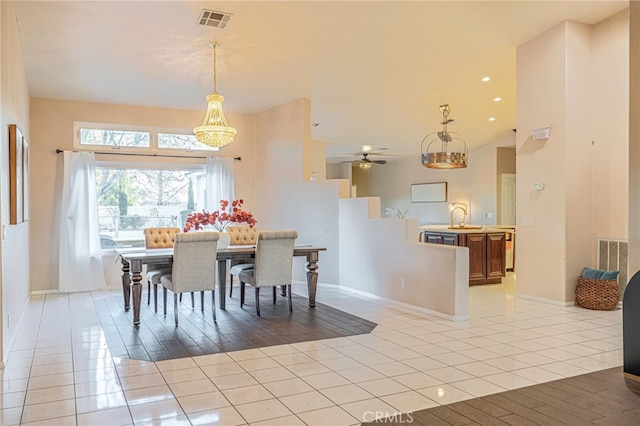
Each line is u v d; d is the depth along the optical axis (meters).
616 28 5.01
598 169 5.26
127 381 3.12
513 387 2.96
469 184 11.27
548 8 4.68
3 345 3.46
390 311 5.26
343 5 4.24
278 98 7.23
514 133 9.66
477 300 5.76
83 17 4.34
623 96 5.00
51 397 2.85
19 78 4.76
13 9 4.09
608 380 3.07
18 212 4.23
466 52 5.49
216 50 5.22
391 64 5.80
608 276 5.06
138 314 4.66
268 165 7.91
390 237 5.81
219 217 5.48
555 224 5.26
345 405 2.71
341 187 6.95
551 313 4.97
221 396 2.85
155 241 6.01
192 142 7.84
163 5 4.14
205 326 4.62
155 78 6.10
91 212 6.91
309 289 5.54
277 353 3.72
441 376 3.17
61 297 6.29
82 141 7.11
